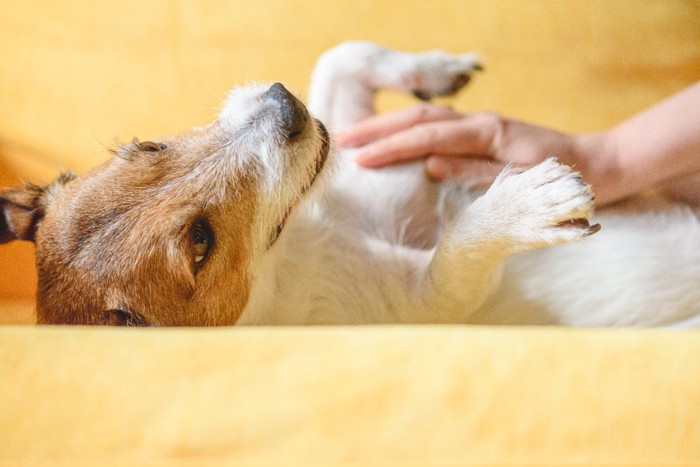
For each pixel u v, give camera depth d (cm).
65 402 84
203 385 85
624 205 171
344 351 87
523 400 82
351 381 84
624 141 164
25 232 159
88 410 83
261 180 147
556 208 132
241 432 81
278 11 237
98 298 139
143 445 81
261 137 147
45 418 83
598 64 226
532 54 229
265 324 160
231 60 232
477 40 232
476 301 155
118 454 80
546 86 225
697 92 163
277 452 80
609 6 232
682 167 162
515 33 231
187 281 139
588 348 85
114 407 83
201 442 80
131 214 140
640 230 166
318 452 79
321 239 167
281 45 234
